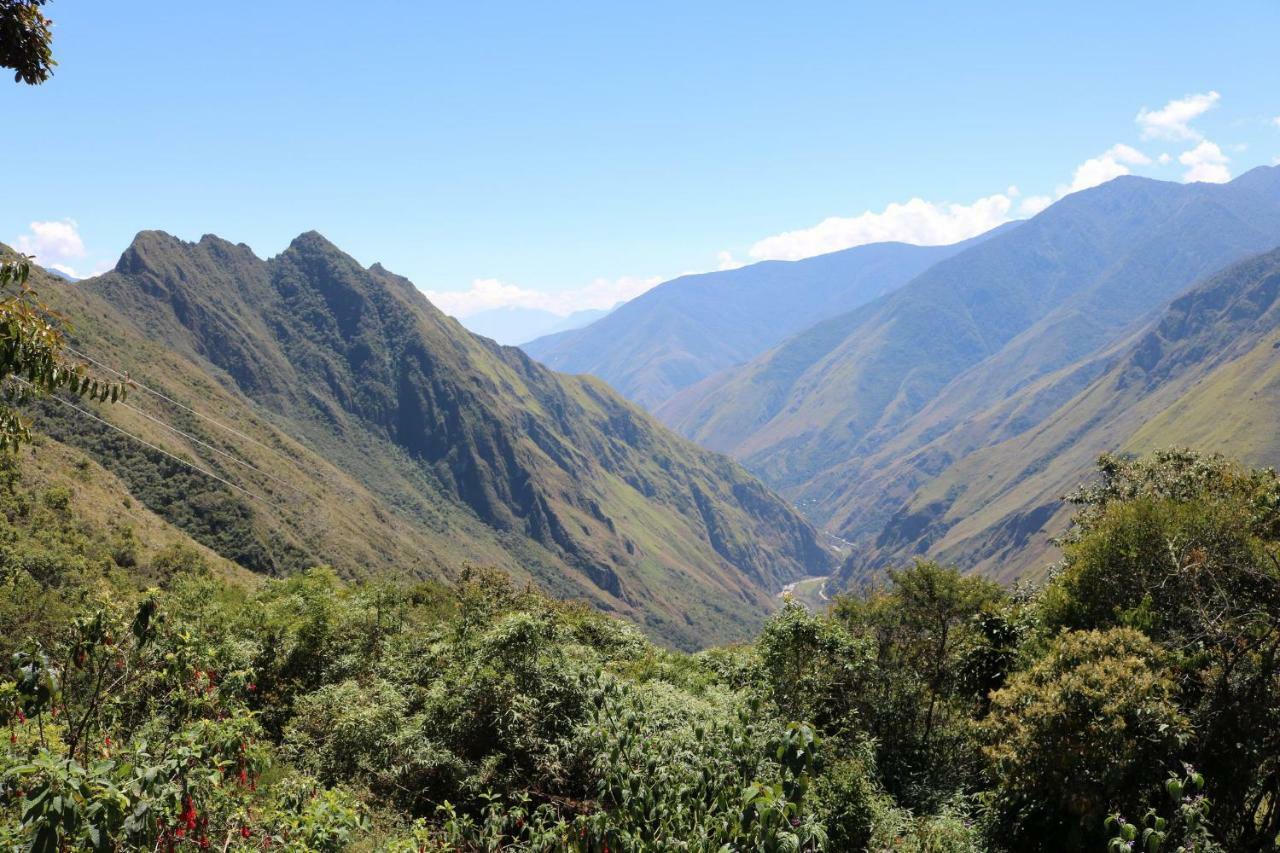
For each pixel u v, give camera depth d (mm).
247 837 7609
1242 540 18516
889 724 23953
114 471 127812
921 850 14867
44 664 6508
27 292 7062
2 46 7180
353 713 17516
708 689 21328
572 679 15375
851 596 29812
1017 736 15586
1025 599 32750
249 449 171250
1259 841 14500
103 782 4848
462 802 14531
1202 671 16109
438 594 39156
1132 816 14227
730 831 6801
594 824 7547
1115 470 35188
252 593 33562
